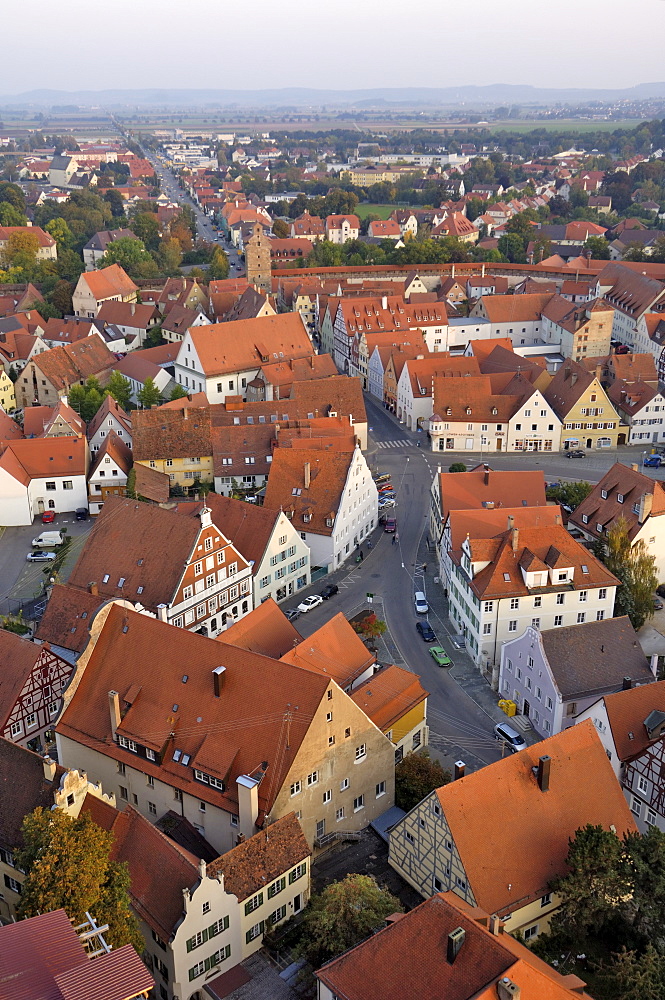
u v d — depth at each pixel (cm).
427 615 11606
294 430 14488
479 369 18800
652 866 6366
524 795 6662
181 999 6172
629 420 17725
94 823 6431
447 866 6525
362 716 7450
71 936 4838
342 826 7669
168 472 14725
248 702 7356
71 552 12975
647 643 11112
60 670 8762
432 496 13800
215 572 10494
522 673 9556
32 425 15875
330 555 12512
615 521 12112
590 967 6325
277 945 6725
